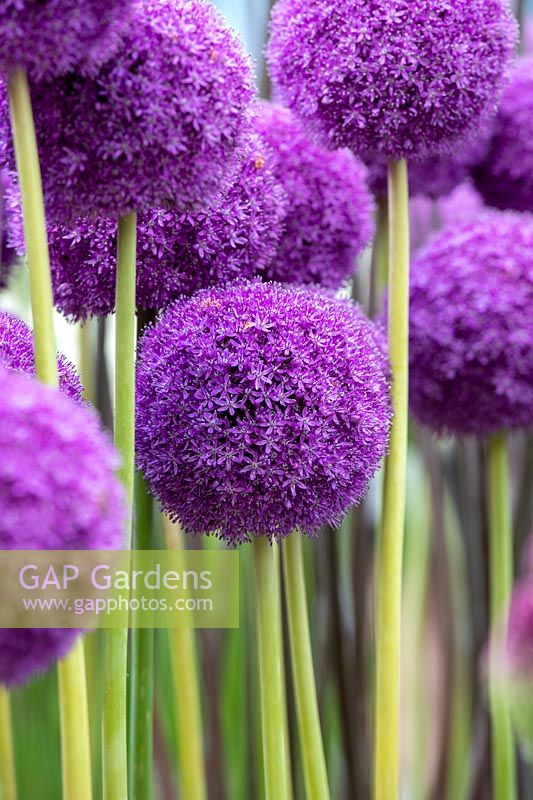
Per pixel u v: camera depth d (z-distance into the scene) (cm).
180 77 108
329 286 129
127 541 111
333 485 112
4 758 137
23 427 98
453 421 137
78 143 108
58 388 111
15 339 113
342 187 127
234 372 112
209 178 111
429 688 170
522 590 122
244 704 153
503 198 148
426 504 162
